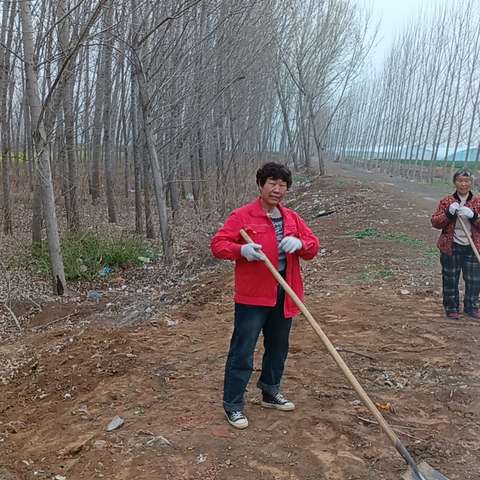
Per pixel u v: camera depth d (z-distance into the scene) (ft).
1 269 37.52
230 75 46.91
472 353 18.29
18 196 66.85
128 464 12.34
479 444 12.91
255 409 14.66
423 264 30.78
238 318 13.33
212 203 52.90
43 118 32.30
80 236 41.98
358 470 11.88
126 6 40.83
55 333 26.53
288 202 73.72
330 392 15.64
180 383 16.97
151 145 39.42
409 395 15.47
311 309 23.76
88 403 16.35
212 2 42.11
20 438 15.48
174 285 36.04
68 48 32.14
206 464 12.14
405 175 117.80
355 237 39.63
